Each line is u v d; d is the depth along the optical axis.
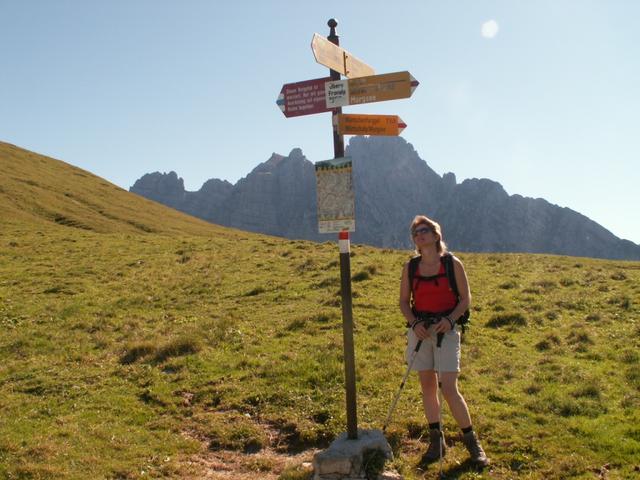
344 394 12.29
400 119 9.51
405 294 9.35
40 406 12.45
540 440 9.78
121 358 15.62
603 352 14.79
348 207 8.98
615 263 39.38
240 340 16.77
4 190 68.44
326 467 8.69
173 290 25.67
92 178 96.25
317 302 21.77
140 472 9.61
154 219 77.75
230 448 10.70
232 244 40.50
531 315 18.84
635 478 8.38
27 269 31.22
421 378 9.26
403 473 8.84
